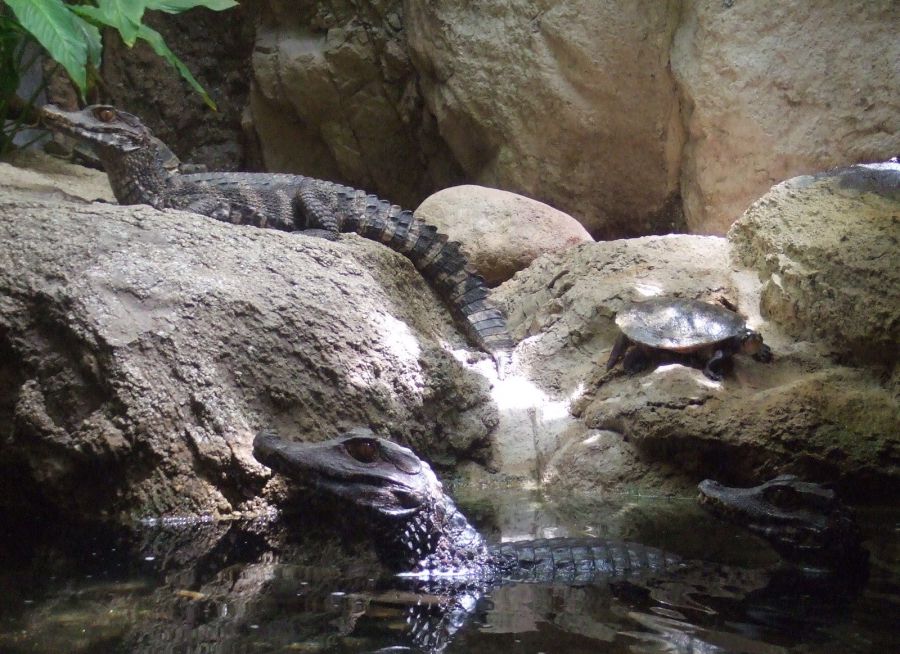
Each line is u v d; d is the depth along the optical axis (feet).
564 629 10.26
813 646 9.71
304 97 33.35
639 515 16.21
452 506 13.48
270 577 12.44
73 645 9.67
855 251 20.67
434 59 30.91
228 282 18.42
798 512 12.92
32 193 23.25
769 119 26.17
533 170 29.66
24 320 16.99
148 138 23.56
